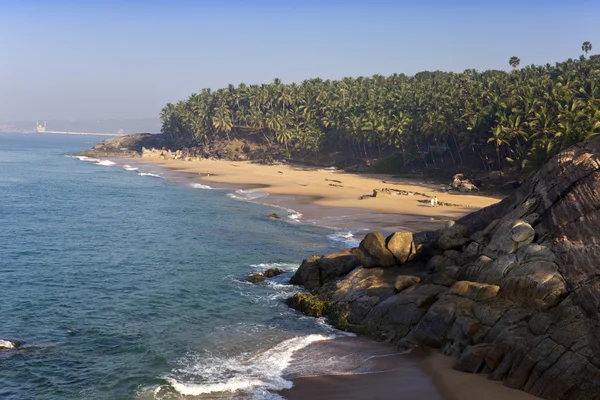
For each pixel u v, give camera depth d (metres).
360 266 34.81
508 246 26.00
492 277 24.97
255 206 78.12
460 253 30.41
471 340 23.25
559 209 26.09
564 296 21.92
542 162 81.88
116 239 53.66
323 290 33.72
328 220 64.62
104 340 27.20
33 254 46.41
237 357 25.00
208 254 47.09
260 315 31.25
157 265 43.16
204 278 39.31
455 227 31.69
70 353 25.48
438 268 30.03
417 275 30.59
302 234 55.94
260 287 36.94
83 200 84.50
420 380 21.69
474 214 32.66
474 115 111.75
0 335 27.58
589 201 25.22
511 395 19.61
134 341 27.09
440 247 32.12
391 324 27.23
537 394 19.44
